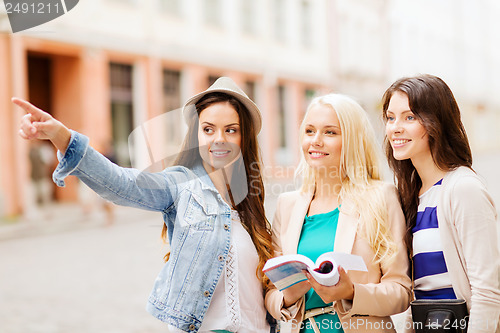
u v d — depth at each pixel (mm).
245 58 18922
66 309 5398
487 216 1918
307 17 21875
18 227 11172
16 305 5617
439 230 2002
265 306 2211
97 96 14320
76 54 13805
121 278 6566
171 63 16297
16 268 7625
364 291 1955
